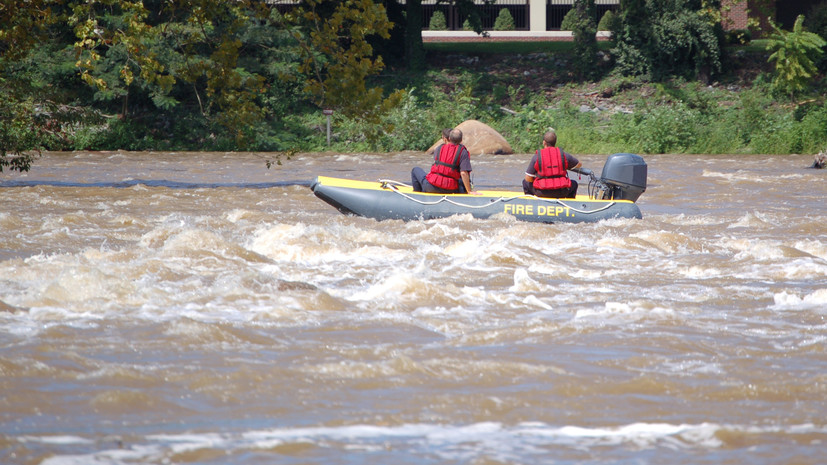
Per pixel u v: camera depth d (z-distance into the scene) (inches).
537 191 1753.2
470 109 5324.8
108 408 558.9
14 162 2709.2
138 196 2246.6
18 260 1122.0
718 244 1400.1
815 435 514.9
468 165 1770.4
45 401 570.9
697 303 933.8
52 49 4670.3
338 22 2632.9
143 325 796.0
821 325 816.9
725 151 4744.1
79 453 477.4
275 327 800.9
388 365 661.9
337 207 1784.0
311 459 473.7
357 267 1175.0
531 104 5354.3
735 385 617.0
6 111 2760.8
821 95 5290.4
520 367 661.3
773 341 753.0
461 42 6865.2
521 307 908.6
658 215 1855.3
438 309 892.0
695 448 494.0
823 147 4611.2
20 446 486.3
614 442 504.7
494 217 1711.4
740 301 943.7
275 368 654.5
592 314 863.1
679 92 5511.8
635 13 5703.7
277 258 1253.1
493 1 6402.6
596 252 1331.2
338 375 639.1
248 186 2650.1
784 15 6658.5
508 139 5022.1
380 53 6038.4
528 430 526.3
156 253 1181.1
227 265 1135.6
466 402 579.8
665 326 807.1
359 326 808.3
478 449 492.1
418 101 5570.9
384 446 496.1
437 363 671.8
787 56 5236.2
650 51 5679.1
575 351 713.6
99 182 2731.3
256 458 474.0
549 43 6609.3
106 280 961.5
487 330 788.0
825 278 1093.1
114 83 4598.9
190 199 2194.9
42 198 2138.3
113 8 4576.8
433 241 1435.8
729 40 6141.7
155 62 2384.4
